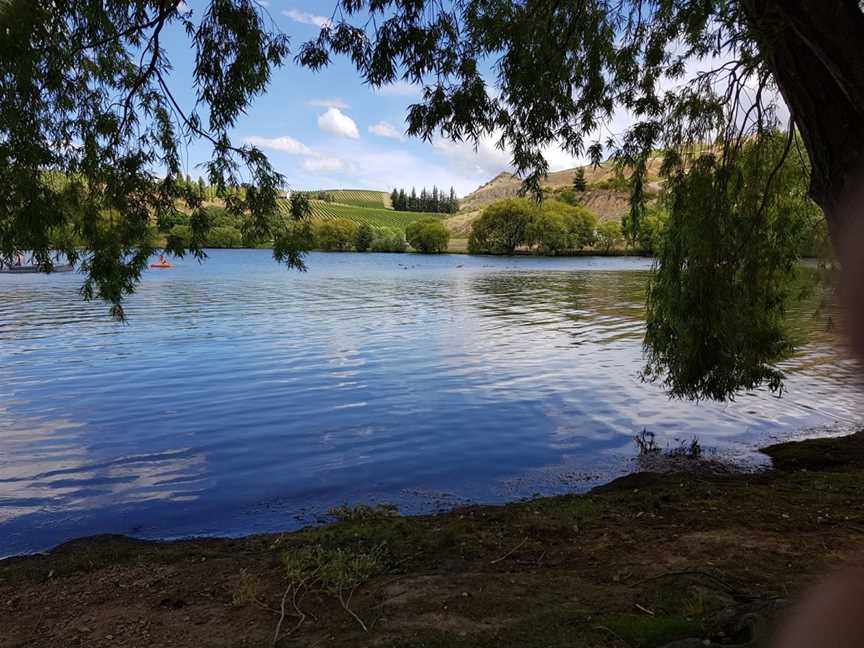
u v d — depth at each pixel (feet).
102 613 15.19
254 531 23.49
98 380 50.42
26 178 19.72
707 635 11.46
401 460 32.04
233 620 14.20
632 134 26.53
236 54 20.15
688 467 30.35
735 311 30.68
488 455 32.81
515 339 71.26
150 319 88.63
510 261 303.68
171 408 42.16
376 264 274.36
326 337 72.59
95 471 30.35
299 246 22.97
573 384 48.98
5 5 17.35
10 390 47.03
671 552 17.28
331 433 36.70
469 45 22.44
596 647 11.76
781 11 12.47
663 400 43.96
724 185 28.96
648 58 24.76
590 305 108.68
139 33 19.92
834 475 25.95
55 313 94.84
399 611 13.97
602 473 29.89
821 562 15.67
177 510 25.68
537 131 22.48
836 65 11.93
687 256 30.42
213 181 22.00
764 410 41.01
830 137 12.81
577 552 18.02
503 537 19.74
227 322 85.46
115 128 21.59
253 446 34.35
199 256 22.91
